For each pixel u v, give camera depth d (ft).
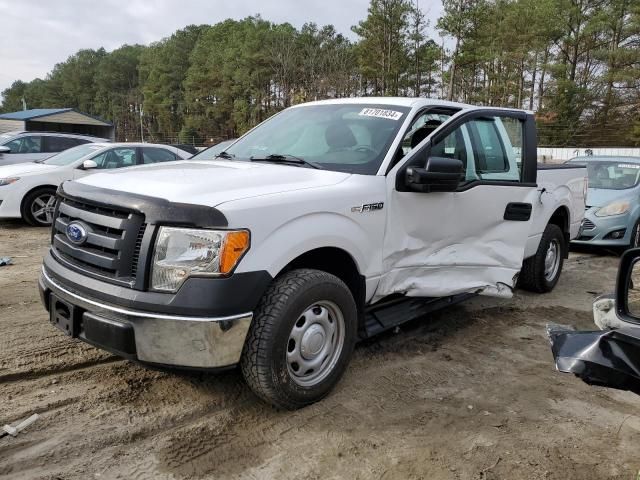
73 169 33.47
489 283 15.64
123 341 9.82
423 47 188.65
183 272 9.64
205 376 12.80
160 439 10.32
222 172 11.85
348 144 13.65
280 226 10.50
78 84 451.94
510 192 15.69
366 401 12.12
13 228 31.96
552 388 13.24
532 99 179.42
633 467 10.12
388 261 13.00
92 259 10.48
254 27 256.52
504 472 9.81
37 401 11.41
